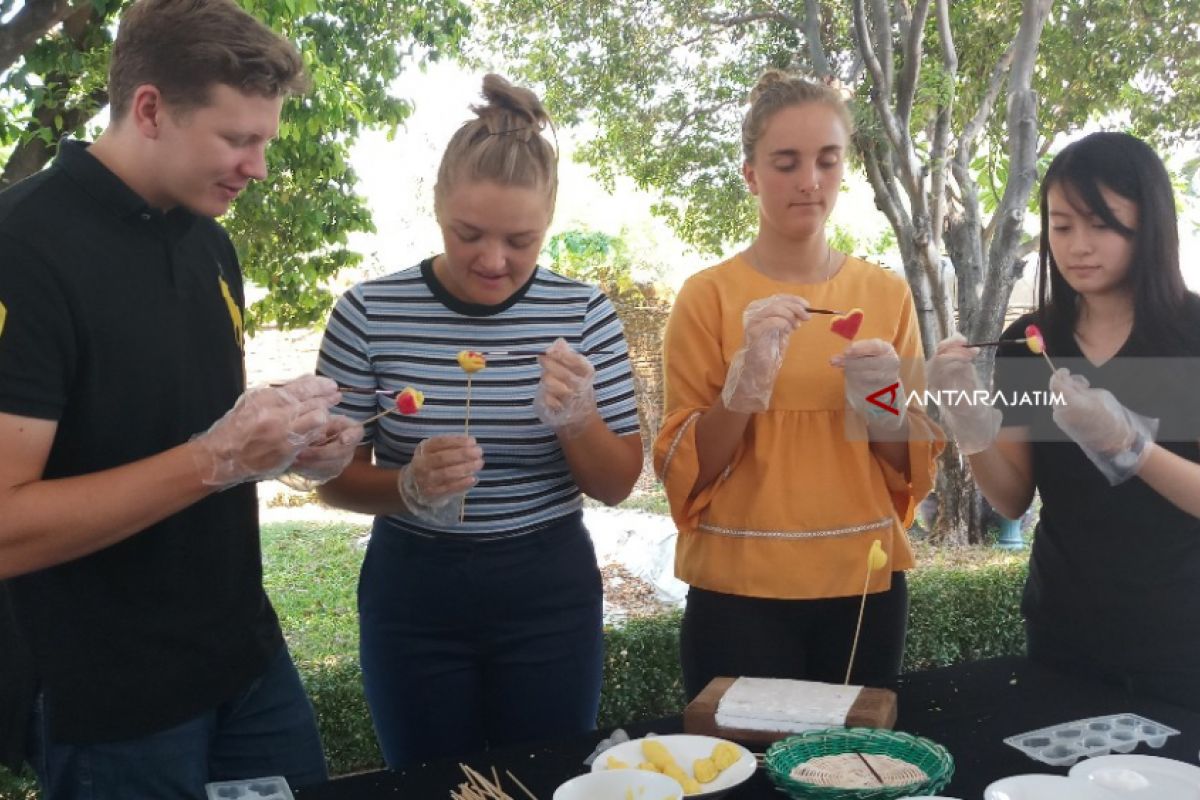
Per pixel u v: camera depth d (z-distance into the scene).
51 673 1.63
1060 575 2.00
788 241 2.24
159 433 1.66
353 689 3.83
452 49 5.52
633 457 2.09
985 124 7.34
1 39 4.02
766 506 2.16
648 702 4.23
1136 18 7.02
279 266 5.45
